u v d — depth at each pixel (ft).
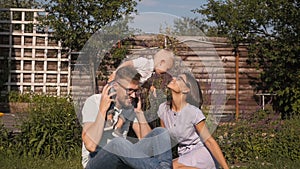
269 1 36.55
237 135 23.79
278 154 23.15
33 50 46.03
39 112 22.70
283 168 21.09
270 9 36.27
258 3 37.09
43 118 22.41
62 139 22.00
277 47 37.01
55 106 22.95
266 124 25.27
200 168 14.47
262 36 38.04
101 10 40.24
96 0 40.81
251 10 37.35
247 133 24.09
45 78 46.29
